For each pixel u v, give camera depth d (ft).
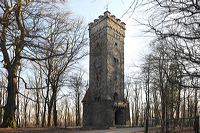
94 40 155.22
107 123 124.57
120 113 137.90
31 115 233.96
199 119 29.84
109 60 139.64
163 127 38.68
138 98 186.91
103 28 145.89
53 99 95.66
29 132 57.93
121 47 154.40
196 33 21.11
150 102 119.96
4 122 66.85
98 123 131.85
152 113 149.89
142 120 197.36
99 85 140.26
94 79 146.72
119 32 155.02
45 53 63.26
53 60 90.33
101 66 141.59
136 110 185.98
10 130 58.18
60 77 102.42
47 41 65.72
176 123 37.65
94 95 143.23
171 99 65.82
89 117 138.51
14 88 70.28
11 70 70.33
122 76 147.74
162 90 67.31
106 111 127.13
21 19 59.26
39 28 60.85
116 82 141.28
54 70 94.02
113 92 137.08
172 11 19.53
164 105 70.74
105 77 135.23
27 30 59.31
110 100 130.52
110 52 142.00
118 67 146.51
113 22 150.00
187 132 33.32
